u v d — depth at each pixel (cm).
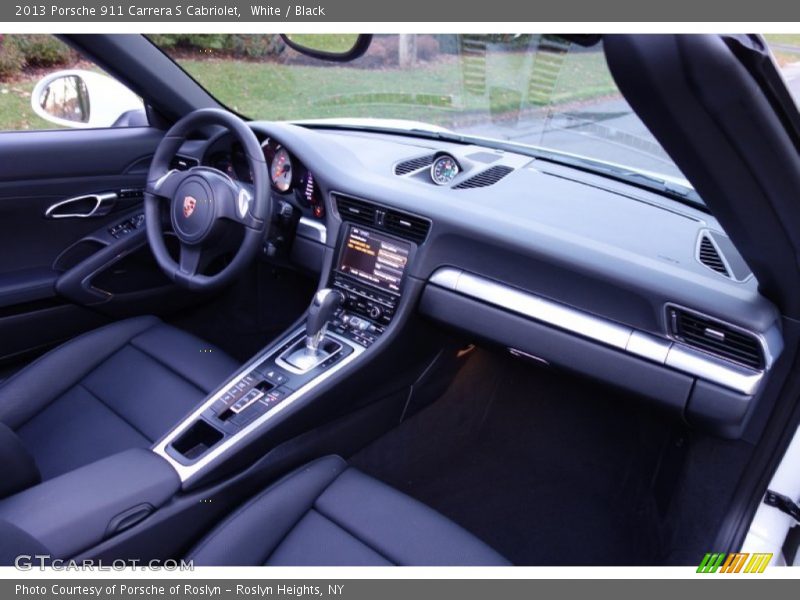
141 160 221
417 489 193
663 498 179
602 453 202
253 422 147
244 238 168
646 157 181
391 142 216
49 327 202
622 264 142
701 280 138
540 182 186
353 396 172
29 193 195
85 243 211
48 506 113
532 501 190
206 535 125
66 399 164
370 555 124
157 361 174
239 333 238
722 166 97
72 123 214
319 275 198
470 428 213
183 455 138
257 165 167
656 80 84
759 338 128
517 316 160
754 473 150
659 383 144
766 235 111
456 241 162
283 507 131
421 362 195
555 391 217
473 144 217
